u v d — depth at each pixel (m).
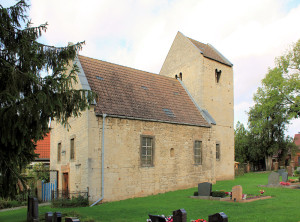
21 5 8.85
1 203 16.25
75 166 16.83
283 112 34.62
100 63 20.36
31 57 8.84
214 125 22.81
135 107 18.44
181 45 27.36
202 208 12.52
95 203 15.16
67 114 9.46
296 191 17.31
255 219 10.02
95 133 15.84
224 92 26.55
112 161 16.30
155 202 14.91
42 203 16.92
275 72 33.56
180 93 24.36
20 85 8.30
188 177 20.19
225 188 19.30
